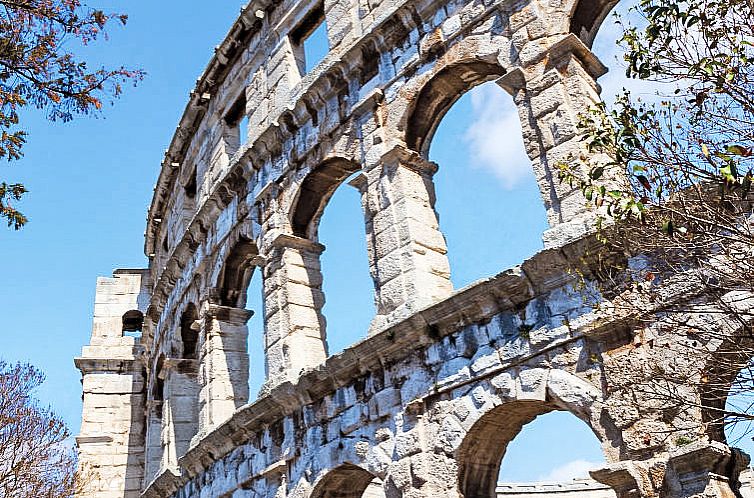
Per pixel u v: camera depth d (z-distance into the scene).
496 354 20.16
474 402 20.23
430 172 25.50
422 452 20.84
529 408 20.00
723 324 16.31
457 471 20.06
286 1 33.66
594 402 18.06
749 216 13.70
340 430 23.34
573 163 20.50
